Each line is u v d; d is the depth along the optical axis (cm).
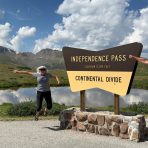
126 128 1265
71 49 1481
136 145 1168
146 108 2308
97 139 1248
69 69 1491
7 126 1487
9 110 1944
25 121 1638
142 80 10519
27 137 1261
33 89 6938
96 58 1404
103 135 1326
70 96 5003
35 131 1379
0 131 1369
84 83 1439
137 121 1239
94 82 1410
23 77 11231
